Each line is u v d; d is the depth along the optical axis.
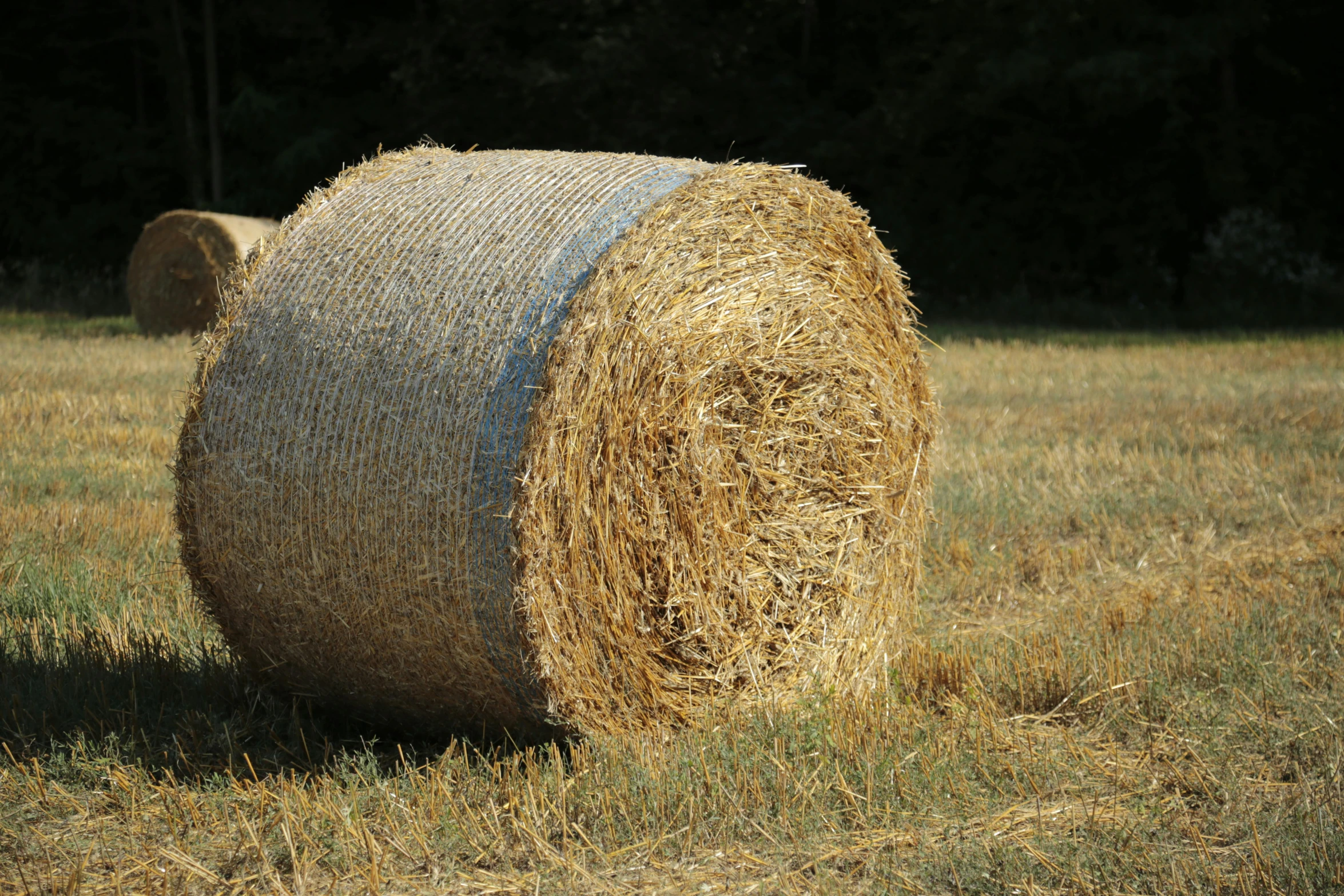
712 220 4.70
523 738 4.55
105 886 3.55
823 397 5.20
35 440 9.45
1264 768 4.32
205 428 4.55
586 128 26.91
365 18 28.92
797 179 5.04
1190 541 7.61
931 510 5.96
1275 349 18.12
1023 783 4.23
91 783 4.17
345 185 4.99
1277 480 8.88
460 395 4.17
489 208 4.58
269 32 27.69
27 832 3.85
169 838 3.84
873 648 5.47
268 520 4.43
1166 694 4.88
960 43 25.44
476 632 4.21
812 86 29.88
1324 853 3.59
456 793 4.10
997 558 7.15
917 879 3.63
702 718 4.69
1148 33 24.62
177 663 5.06
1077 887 3.53
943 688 5.04
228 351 4.58
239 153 28.39
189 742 4.47
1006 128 27.03
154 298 17.75
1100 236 26.61
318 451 4.32
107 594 5.91
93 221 27.69
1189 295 24.88
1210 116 24.80
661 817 3.90
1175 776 4.25
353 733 4.89
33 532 6.80
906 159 27.36
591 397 4.23
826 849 3.80
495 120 27.03
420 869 3.67
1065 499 8.49
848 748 4.37
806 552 5.18
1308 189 25.83
